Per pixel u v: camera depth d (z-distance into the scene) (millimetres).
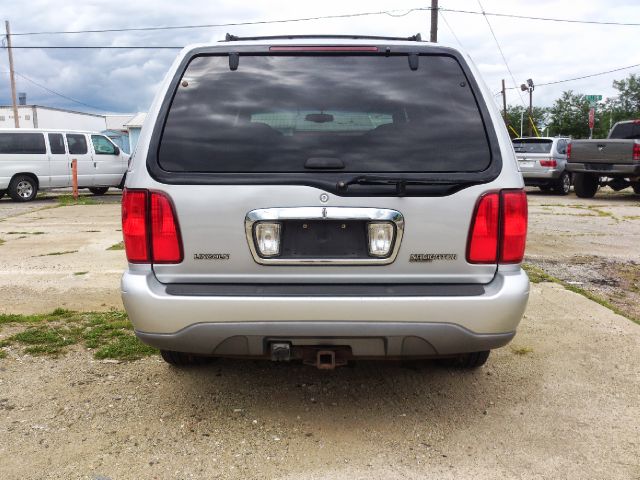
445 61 3193
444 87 3129
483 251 2980
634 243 8836
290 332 2912
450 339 2945
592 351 4371
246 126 3045
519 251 3016
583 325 4930
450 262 2988
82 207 14141
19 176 15836
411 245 2963
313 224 2973
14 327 4848
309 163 2953
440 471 2852
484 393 3701
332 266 2979
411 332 2914
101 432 3203
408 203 2943
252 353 3014
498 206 2967
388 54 3191
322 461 2934
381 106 3072
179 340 2955
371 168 2961
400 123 3047
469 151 3004
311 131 3031
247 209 2945
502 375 3967
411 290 2941
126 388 3738
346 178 2932
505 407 3516
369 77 3143
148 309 2932
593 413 3445
